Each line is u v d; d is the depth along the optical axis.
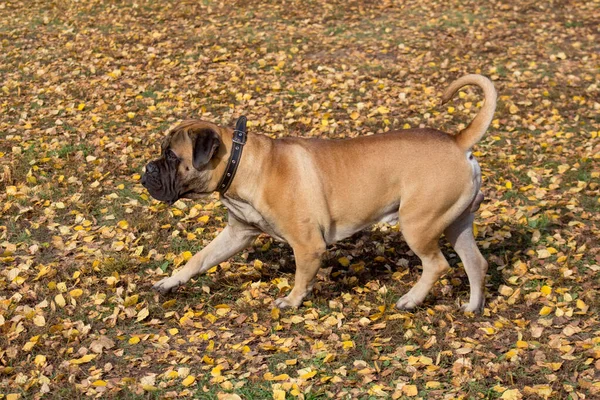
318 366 4.54
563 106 9.62
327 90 10.27
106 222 6.55
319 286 5.62
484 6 14.68
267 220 5.00
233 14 14.50
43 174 7.43
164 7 14.95
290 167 4.90
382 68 11.23
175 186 4.83
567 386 4.25
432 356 4.67
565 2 14.81
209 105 9.62
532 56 11.74
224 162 4.85
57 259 5.91
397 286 5.64
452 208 5.04
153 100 9.73
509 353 4.61
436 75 10.82
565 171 7.68
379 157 5.00
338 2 15.25
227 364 4.52
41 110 9.33
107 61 11.43
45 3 15.27
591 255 6.04
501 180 7.47
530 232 6.49
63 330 4.86
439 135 5.09
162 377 4.42
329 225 5.06
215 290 5.58
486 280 5.80
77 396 4.18
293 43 12.57
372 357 4.63
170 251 6.09
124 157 7.77
